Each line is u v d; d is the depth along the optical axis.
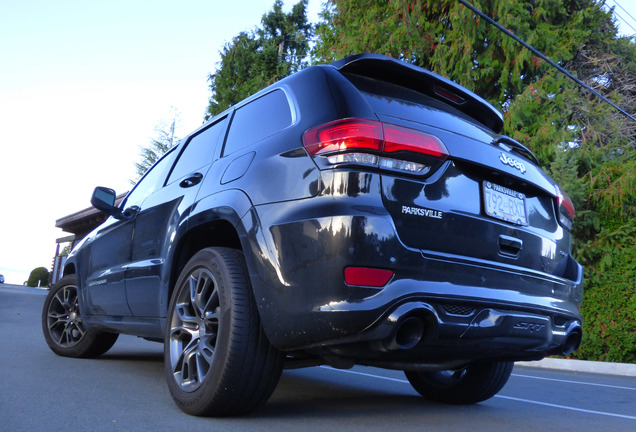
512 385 5.09
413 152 2.33
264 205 2.46
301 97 2.67
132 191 4.45
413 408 3.17
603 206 10.55
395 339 2.14
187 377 2.68
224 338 2.42
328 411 2.86
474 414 3.09
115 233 4.06
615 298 9.79
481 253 2.47
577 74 15.43
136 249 3.67
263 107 2.98
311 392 3.61
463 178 2.50
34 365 3.99
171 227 3.20
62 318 4.75
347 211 2.16
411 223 2.27
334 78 2.59
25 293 20.39
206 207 2.84
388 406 3.18
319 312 2.16
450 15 13.33
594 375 7.17
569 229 3.08
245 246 2.49
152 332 3.38
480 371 3.25
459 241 2.39
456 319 2.27
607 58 15.69
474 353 2.45
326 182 2.25
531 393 4.53
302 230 2.26
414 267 2.22
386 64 2.72
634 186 10.34
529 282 2.62
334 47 15.82
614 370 7.67
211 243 3.16
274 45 30.83
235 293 2.46
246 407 2.50
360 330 2.11
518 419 3.02
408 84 2.88
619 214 10.48
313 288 2.19
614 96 15.00
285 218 2.33
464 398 3.36
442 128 2.61
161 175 3.90
